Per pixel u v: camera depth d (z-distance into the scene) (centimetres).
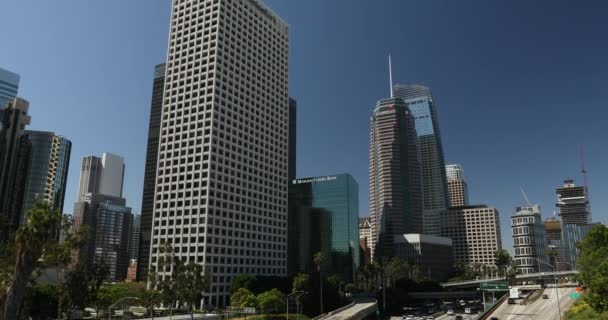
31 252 5700
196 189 18100
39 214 5831
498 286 13862
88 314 11212
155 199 19000
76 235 8281
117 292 13375
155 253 18225
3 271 6391
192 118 19150
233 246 18575
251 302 13325
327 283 16150
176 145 19238
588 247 10931
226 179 18875
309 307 14862
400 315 17112
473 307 18288
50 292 9394
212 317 11862
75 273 8488
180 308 14662
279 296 13850
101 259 9350
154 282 12600
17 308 5550
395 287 19738
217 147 18675
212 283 17000
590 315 7988
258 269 19838
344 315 12369
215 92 19062
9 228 7975
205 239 17200
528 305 11994
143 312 12738
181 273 12700
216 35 19725
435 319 14688
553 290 15062
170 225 18238
